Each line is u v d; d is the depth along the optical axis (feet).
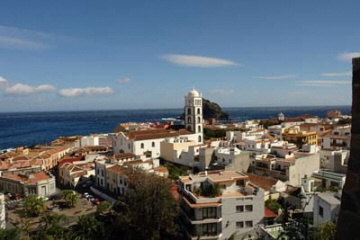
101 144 561.43
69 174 363.35
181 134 430.20
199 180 206.39
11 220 254.47
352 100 30.12
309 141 426.51
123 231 210.38
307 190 219.41
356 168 29.35
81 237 201.67
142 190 201.87
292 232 71.20
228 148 325.42
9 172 365.20
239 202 186.91
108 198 297.33
